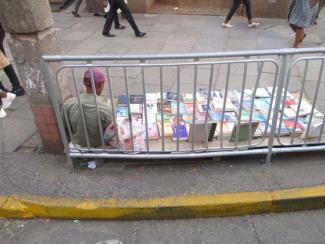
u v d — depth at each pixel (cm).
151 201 297
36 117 333
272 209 299
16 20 279
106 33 757
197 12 942
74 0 1037
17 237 286
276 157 348
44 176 331
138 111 365
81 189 314
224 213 298
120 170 337
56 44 317
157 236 283
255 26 815
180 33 779
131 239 281
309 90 496
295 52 280
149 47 692
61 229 292
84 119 311
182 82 529
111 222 298
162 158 331
